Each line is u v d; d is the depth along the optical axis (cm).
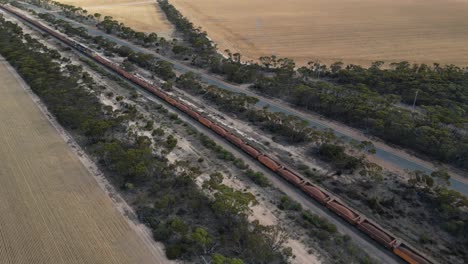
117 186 7500
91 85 12319
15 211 6781
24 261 5769
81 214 6731
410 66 16025
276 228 6500
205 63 15612
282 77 13475
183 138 9500
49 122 10025
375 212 7175
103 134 9112
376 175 7962
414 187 7912
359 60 17050
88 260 5784
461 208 7406
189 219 6694
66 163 8219
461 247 6431
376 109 10912
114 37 18950
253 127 10338
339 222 6850
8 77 13000
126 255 5891
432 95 12388
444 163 8888
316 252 6131
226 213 6444
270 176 8106
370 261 5994
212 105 11606
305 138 9650
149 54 15425
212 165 8388
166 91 12494
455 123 10062
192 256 5912
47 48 15575
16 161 8269
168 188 7450
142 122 10138
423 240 6494
